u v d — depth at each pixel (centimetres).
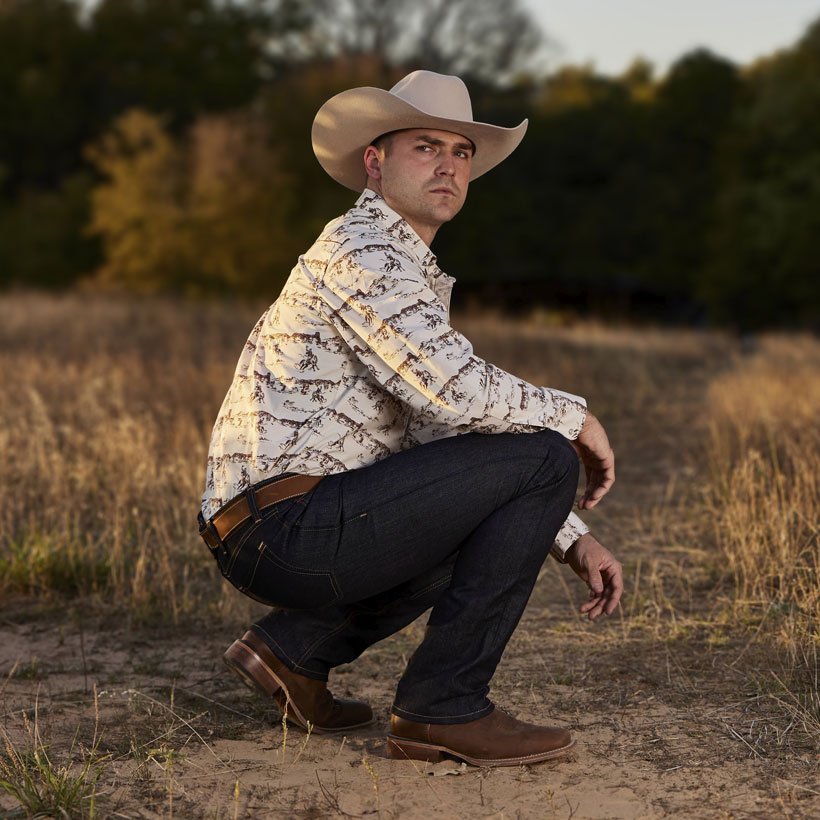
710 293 3478
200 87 4844
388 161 252
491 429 231
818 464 492
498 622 236
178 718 273
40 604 379
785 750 243
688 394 982
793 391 759
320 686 263
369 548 231
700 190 4159
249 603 374
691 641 325
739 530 414
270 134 3525
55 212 4322
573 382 1062
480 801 222
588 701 281
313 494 232
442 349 224
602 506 528
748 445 593
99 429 578
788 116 3328
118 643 341
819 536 394
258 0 5056
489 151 271
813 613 333
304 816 218
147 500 486
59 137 4781
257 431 233
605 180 4294
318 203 3441
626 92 5022
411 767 240
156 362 950
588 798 223
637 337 1811
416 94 252
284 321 238
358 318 227
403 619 264
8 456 557
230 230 3338
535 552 235
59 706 282
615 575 251
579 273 4062
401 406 240
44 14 4934
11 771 230
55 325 1344
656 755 245
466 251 3897
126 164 3450
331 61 4262
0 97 4759
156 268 3350
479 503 231
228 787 232
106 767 241
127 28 4991
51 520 461
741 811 215
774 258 3309
